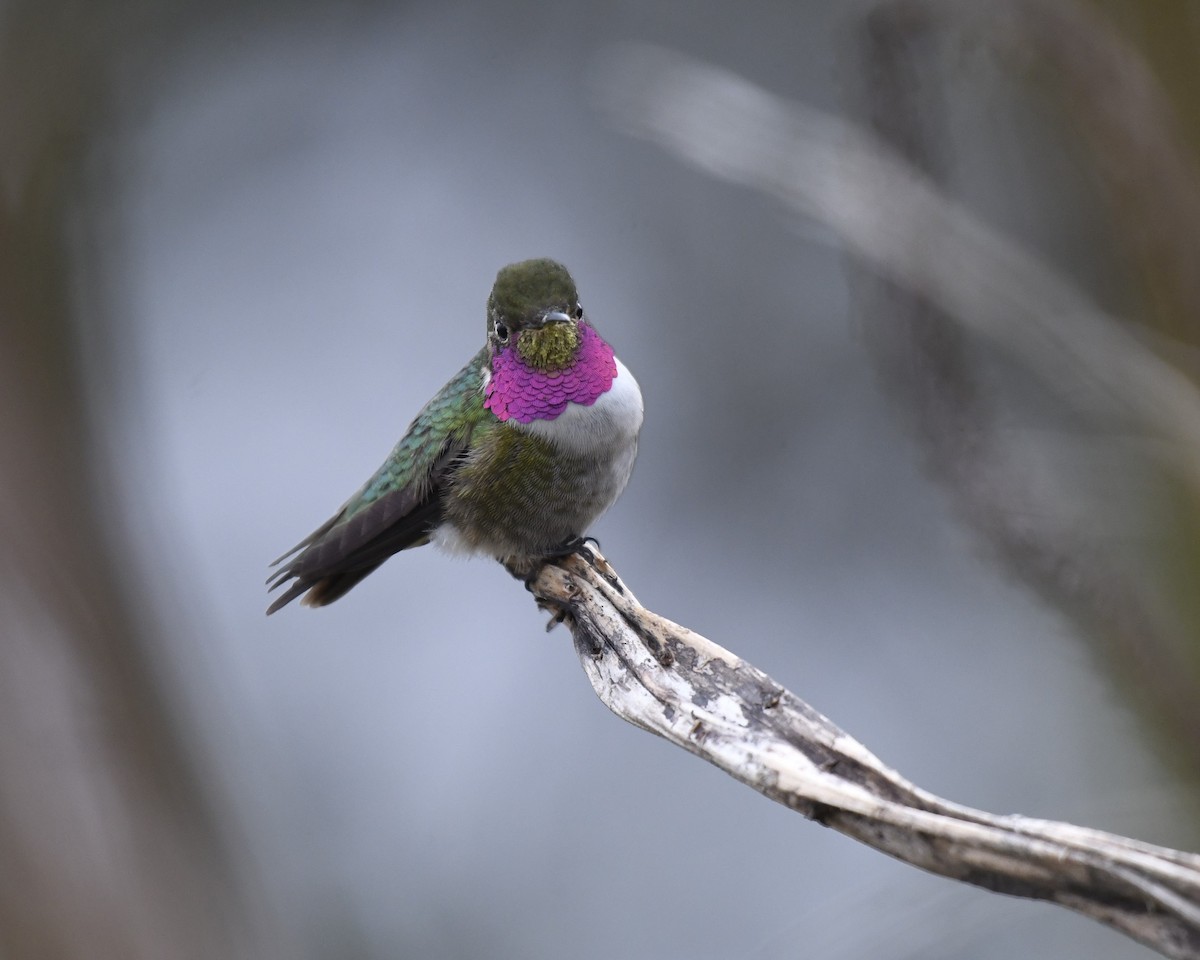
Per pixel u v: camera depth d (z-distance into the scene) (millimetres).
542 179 16516
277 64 16656
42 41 14398
